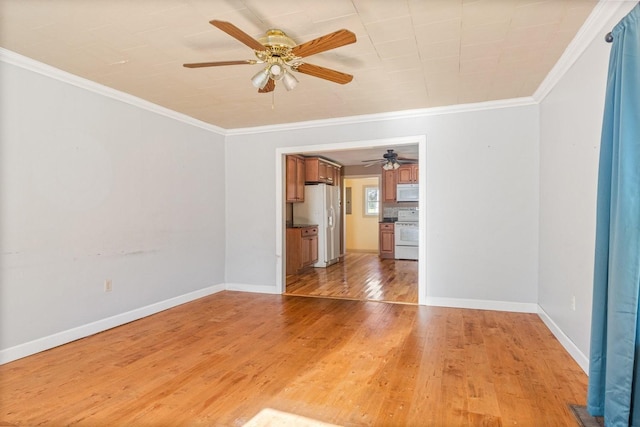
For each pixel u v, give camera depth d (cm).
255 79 238
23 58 269
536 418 192
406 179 818
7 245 265
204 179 474
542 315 361
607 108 184
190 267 449
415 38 244
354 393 221
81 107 317
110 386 231
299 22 222
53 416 197
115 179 350
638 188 161
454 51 264
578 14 213
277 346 299
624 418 167
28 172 278
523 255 387
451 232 411
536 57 273
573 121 265
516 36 241
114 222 349
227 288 516
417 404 208
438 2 201
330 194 750
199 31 233
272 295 480
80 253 317
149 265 389
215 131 495
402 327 343
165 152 410
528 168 383
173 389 227
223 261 512
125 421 193
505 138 390
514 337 313
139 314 375
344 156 733
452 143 408
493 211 396
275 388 228
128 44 250
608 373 176
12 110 267
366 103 390
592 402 192
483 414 197
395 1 201
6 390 225
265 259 498
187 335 325
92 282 327
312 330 338
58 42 246
